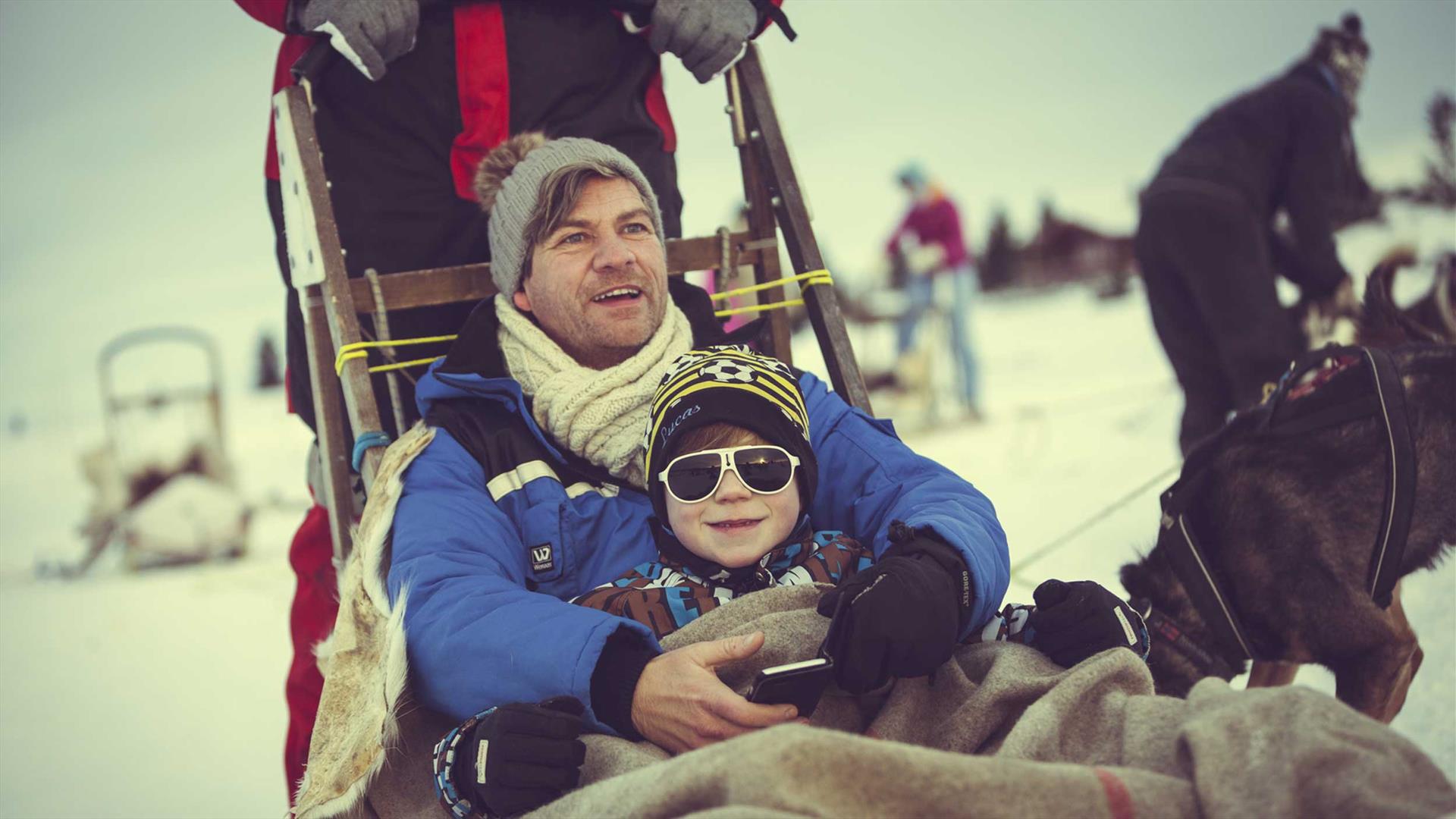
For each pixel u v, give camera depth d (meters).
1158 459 6.06
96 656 5.27
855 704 1.76
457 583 1.83
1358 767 1.27
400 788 1.80
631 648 1.71
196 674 4.88
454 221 2.59
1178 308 4.62
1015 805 1.28
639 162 2.73
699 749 1.38
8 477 9.66
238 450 9.47
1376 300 3.08
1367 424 2.57
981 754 1.67
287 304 2.70
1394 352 2.71
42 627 5.83
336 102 2.53
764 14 2.69
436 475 2.07
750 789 1.25
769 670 1.56
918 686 1.75
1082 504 5.20
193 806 3.51
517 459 2.12
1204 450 2.72
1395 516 2.49
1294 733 1.32
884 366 9.55
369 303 2.43
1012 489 5.73
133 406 8.41
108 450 7.64
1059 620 1.80
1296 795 1.26
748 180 2.78
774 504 1.85
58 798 3.66
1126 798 1.30
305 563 2.73
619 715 1.66
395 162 2.56
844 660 1.62
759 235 2.77
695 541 1.84
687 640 1.75
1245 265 4.41
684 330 2.32
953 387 8.65
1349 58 4.68
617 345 2.23
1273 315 4.42
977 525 1.91
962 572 1.78
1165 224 4.51
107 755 4.03
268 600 5.93
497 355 2.31
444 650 1.75
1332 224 4.60
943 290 8.41
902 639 1.62
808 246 2.67
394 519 2.00
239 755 3.92
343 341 2.31
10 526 8.31
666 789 1.32
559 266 2.23
